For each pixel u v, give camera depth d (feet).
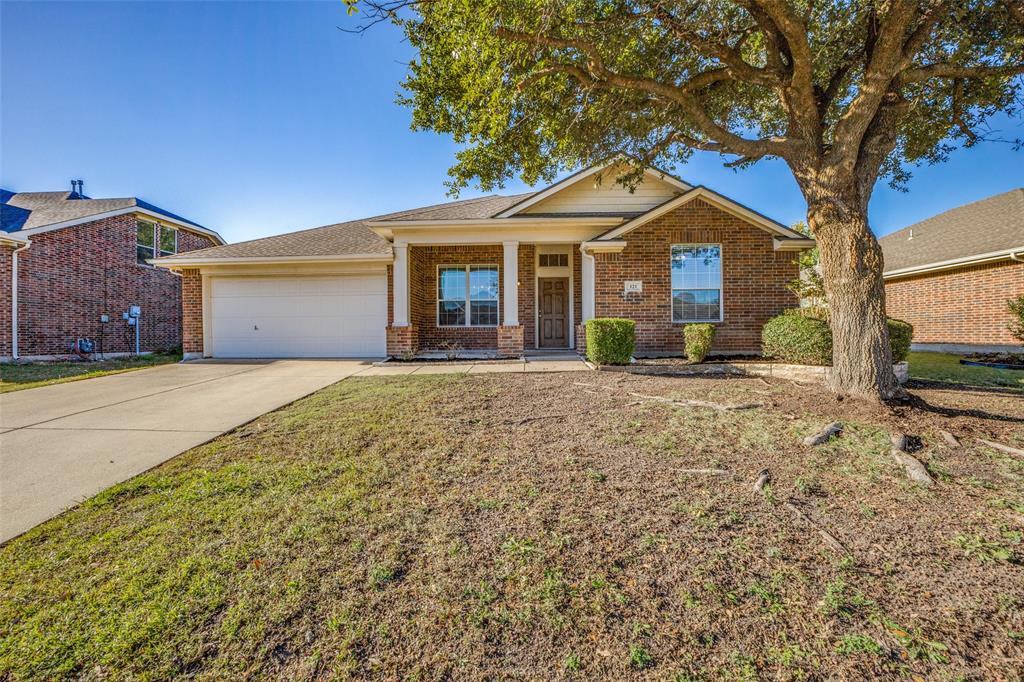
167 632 6.50
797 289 30.89
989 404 17.79
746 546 8.53
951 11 16.35
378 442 14.74
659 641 6.29
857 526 9.22
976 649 6.07
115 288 48.08
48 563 8.19
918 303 47.09
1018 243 36.50
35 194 56.54
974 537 8.70
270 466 12.81
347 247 39.86
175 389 24.13
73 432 16.21
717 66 21.04
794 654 6.02
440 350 40.27
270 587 7.46
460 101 19.29
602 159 25.44
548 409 18.44
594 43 18.21
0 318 38.42
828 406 17.06
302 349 39.11
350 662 5.99
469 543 8.75
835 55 21.29
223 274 39.27
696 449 13.64
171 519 9.80
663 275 32.14
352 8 15.93
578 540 8.81
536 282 42.04
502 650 6.18
